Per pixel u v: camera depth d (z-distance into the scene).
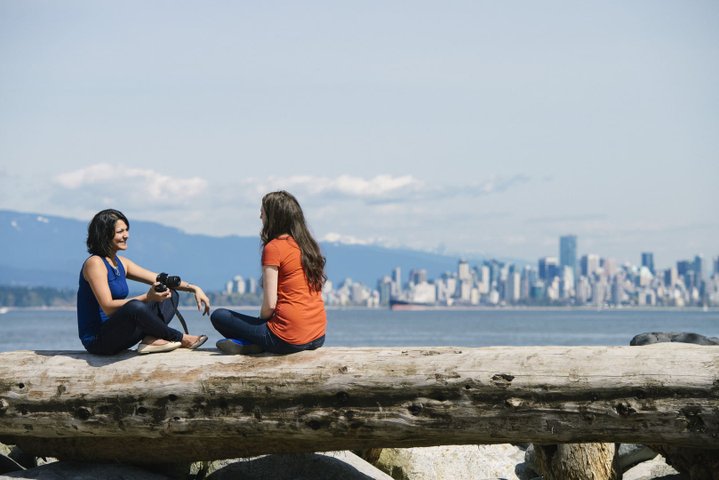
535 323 177.50
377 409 8.17
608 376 7.73
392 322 189.38
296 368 8.34
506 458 11.98
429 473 11.36
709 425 7.52
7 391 8.88
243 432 8.46
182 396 8.51
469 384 7.98
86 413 8.72
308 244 8.66
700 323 173.38
